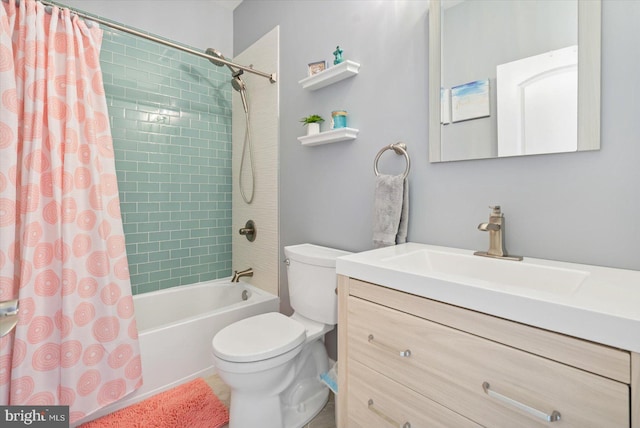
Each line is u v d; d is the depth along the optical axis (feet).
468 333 2.32
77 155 4.74
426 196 4.30
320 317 4.96
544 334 1.95
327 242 5.81
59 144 4.60
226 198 8.52
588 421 1.79
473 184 3.83
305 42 6.16
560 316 1.87
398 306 2.81
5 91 4.21
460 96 3.86
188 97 7.73
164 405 4.99
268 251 7.32
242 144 8.16
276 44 6.89
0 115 4.17
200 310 7.54
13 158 4.23
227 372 3.95
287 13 6.61
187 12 7.70
